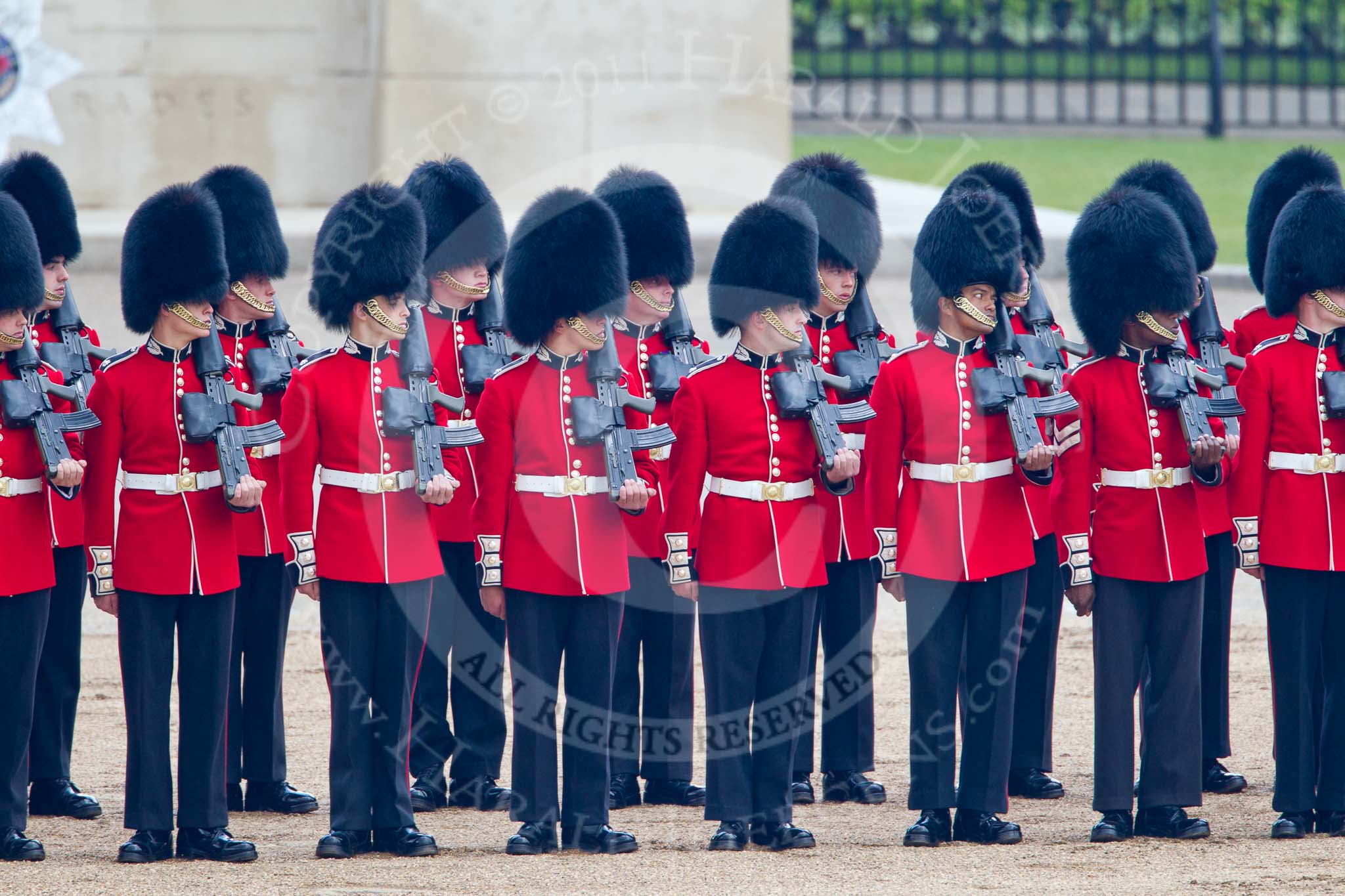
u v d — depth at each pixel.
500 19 59.56
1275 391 30.44
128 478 29.03
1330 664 30.31
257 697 32.44
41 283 28.94
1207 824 29.86
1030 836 30.06
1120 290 30.27
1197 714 30.02
